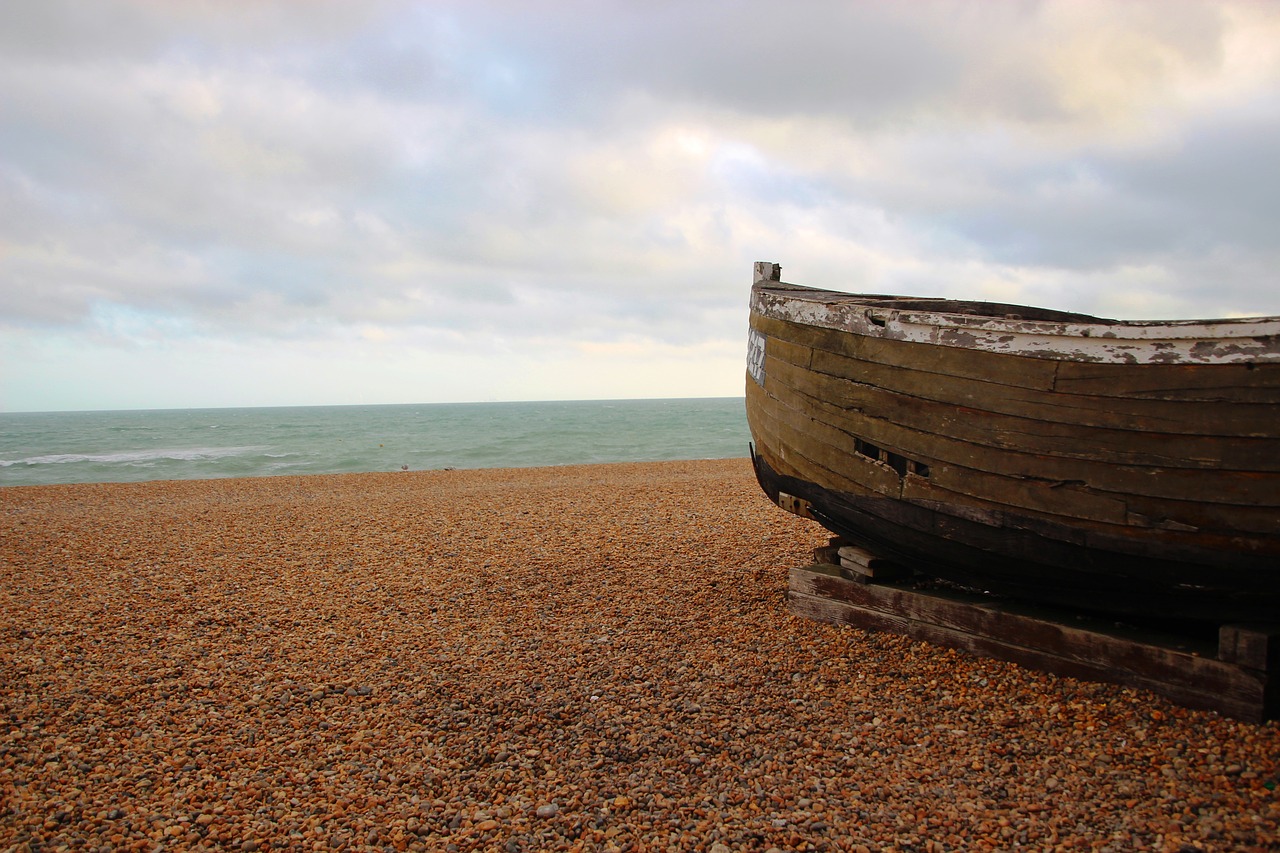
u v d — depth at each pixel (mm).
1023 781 3400
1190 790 3201
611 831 3137
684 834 3098
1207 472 3533
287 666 5051
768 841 3035
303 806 3375
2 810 3326
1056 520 4027
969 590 5203
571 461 30016
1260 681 3570
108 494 16031
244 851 3053
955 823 3111
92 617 6148
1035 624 4441
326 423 79688
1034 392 3988
